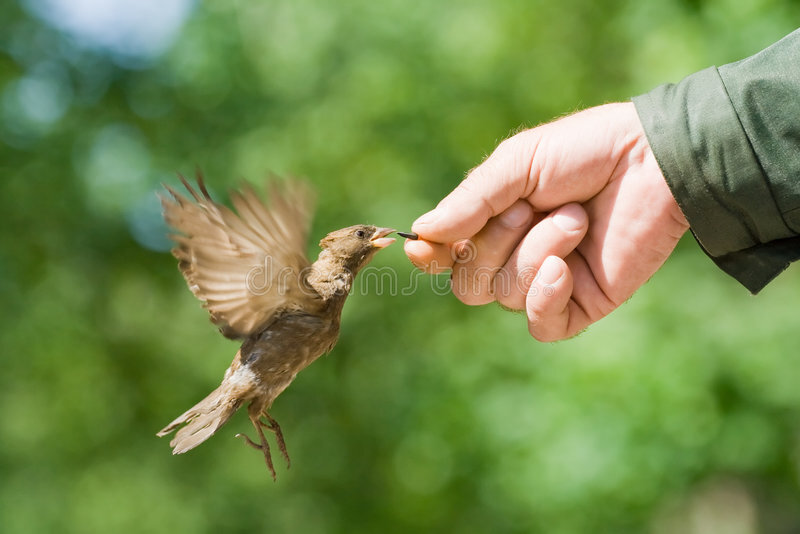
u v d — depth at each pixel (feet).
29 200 50.06
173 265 52.70
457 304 49.47
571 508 38.50
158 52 50.80
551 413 38.52
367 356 52.26
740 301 39.09
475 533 47.60
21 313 51.29
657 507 38.19
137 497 55.11
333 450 54.44
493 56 45.44
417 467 50.19
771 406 37.27
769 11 36.11
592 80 46.09
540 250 15.02
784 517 60.75
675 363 36.88
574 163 14.70
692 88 13.57
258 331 15.05
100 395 55.31
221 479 55.36
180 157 49.90
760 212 13.16
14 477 55.01
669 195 14.51
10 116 49.98
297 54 47.62
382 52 46.47
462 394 46.21
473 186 14.99
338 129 46.47
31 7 49.90
